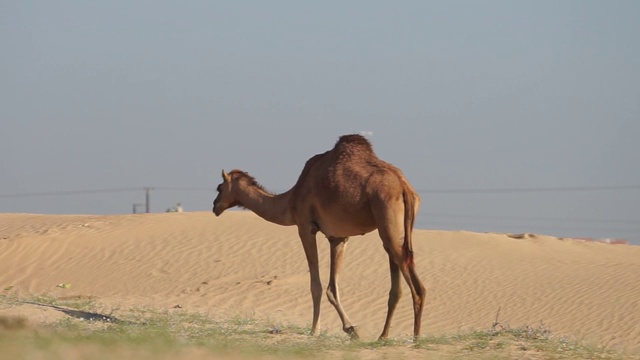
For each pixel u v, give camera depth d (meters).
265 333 50.44
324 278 88.62
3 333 38.19
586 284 87.62
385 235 45.97
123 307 68.69
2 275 94.56
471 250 99.69
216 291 83.44
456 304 81.38
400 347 43.53
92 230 107.50
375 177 46.56
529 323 75.44
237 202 54.88
